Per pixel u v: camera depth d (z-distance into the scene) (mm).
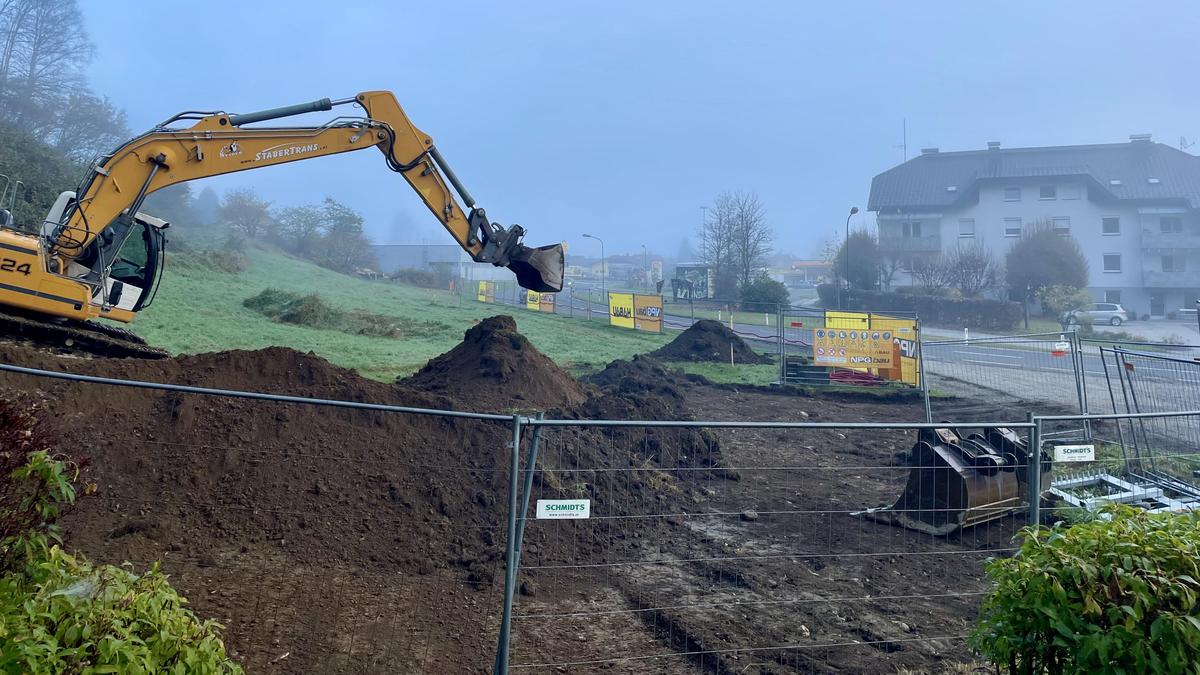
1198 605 3738
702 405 18453
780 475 11859
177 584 6113
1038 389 16969
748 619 6668
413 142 11352
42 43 46062
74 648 2904
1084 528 4020
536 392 14820
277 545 7059
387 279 63312
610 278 117125
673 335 37188
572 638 6148
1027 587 3932
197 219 68938
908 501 9359
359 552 7191
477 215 11344
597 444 10555
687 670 5746
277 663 5195
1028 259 49812
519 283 11742
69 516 6797
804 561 8102
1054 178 57500
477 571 7137
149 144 11523
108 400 8266
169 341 23781
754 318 47750
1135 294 56219
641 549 8289
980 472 9047
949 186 61000
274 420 8555
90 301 12312
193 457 7863
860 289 55781
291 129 11484
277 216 69000
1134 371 12500
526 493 4914
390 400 9633
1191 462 11430
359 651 5508
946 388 19375
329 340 28344
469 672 5445
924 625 6656
